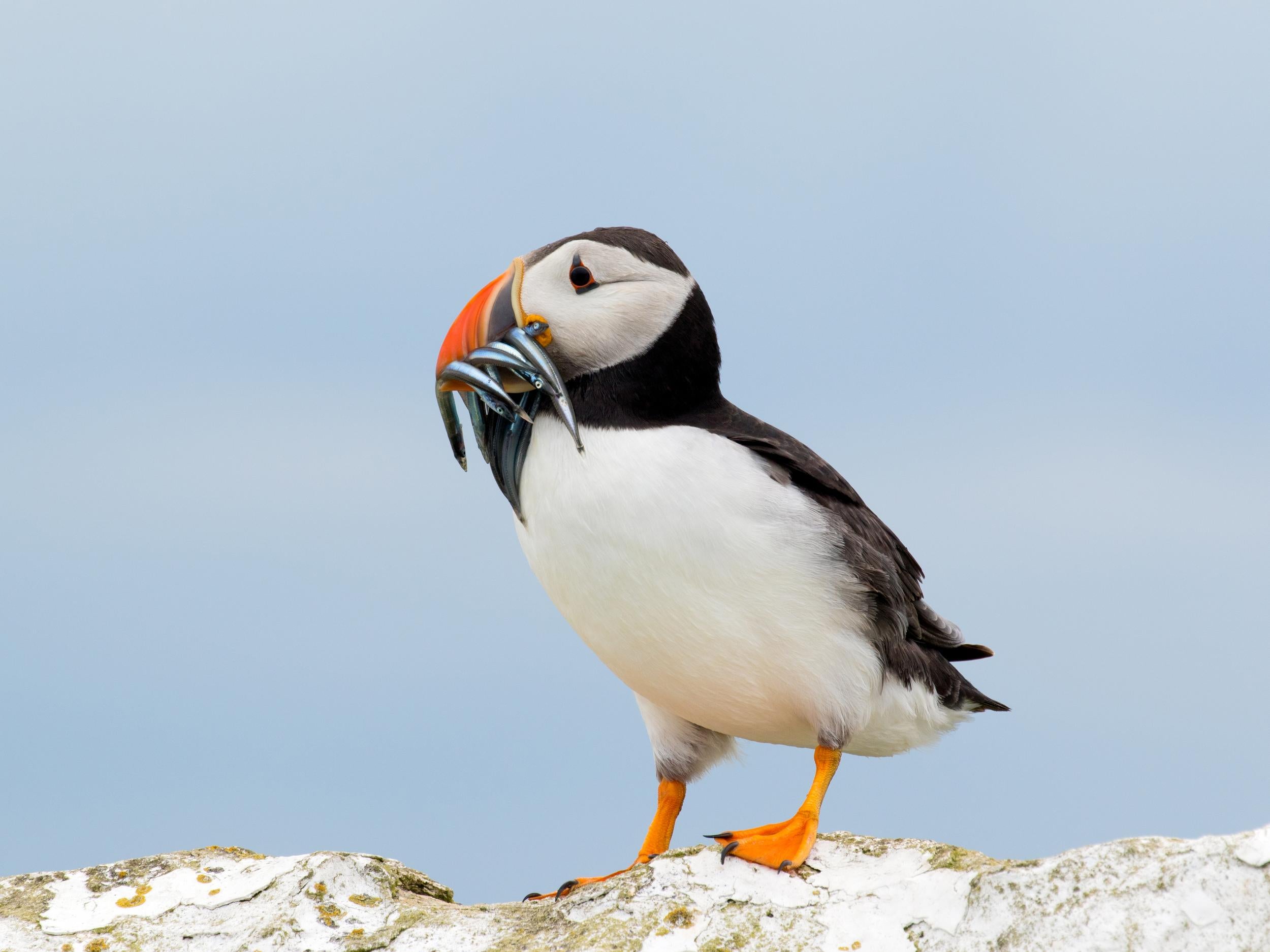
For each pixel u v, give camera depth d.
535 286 9.74
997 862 8.80
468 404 10.17
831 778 9.68
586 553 9.44
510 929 9.02
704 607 9.36
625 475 9.32
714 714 10.23
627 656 9.88
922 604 10.94
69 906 9.59
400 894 9.95
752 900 8.73
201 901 9.55
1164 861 7.93
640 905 8.77
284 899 9.39
